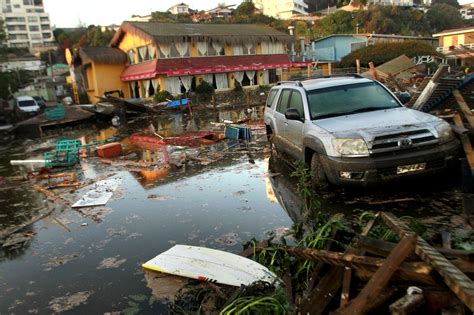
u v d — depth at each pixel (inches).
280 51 1581.0
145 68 1298.0
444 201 211.2
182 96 1149.7
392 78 561.0
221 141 487.8
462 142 220.2
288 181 284.5
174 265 161.3
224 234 198.5
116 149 465.1
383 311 101.3
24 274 176.9
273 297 121.9
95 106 1037.8
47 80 2226.9
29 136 851.4
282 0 4003.4
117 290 154.3
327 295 113.3
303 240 157.3
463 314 90.1
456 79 338.0
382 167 209.3
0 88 1331.2
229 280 144.9
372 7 2861.7
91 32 2832.2
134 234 211.0
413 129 215.5
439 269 93.6
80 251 196.1
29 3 4261.8
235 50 1454.2
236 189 276.2
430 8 3449.8
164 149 463.5
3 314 145.7
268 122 354.0
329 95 273.7
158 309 138.3
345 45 1902.1
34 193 322.0
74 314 140.9
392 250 105.3
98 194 292.8
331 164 220.4
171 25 1443.2
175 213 237.9
